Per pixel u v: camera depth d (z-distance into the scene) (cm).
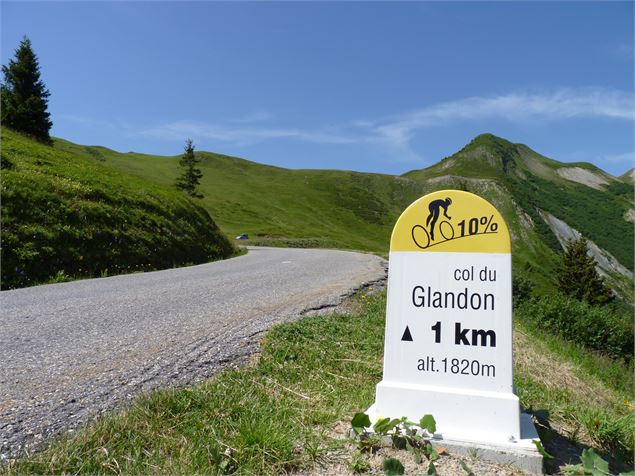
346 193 14600
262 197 12112
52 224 1631
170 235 2248
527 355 785
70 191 1977
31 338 633
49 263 1461
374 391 452
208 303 915
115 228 1920
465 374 360
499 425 343
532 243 13562
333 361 534
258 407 383
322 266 1883
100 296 1050
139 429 337
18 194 1656
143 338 617
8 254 1359
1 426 346
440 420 355
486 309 361
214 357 517
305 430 350
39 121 4631
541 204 17562
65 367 493
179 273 1652
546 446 365
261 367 493
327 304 864
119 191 2378
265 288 1145
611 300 4566
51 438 326
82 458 297
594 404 621
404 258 383
